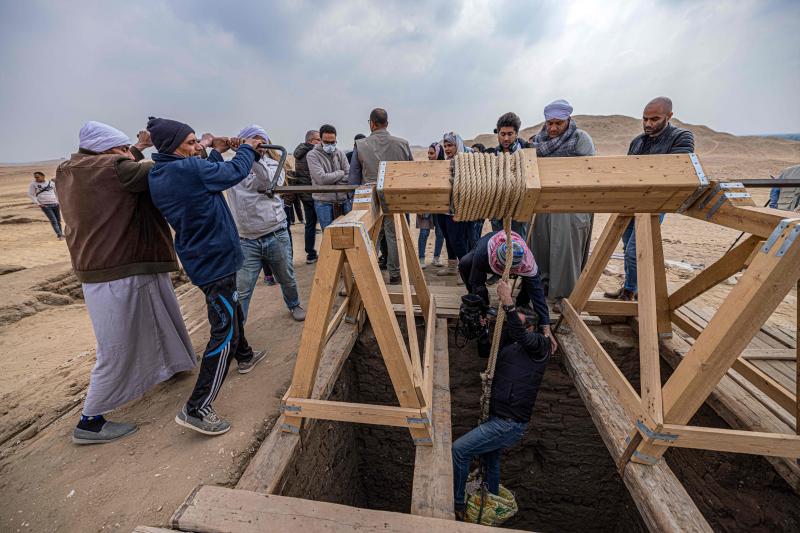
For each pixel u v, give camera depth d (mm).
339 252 1703
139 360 2287
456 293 3941
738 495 2553
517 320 2428
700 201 1689
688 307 3445
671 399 1781
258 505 1707
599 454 4031
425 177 1610
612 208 1646
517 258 2416
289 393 2111
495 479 2805
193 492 1790
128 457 2107
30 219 12961
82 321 5105
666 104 2947
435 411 2371
